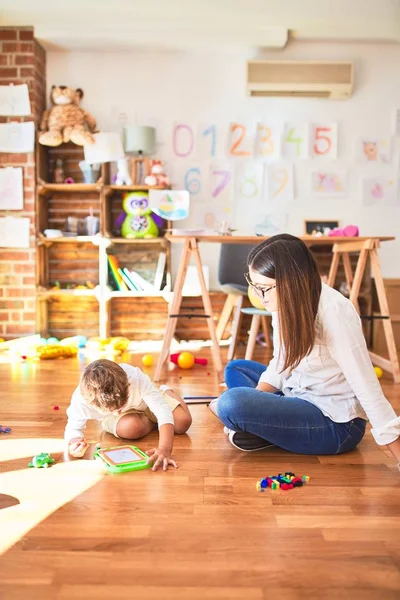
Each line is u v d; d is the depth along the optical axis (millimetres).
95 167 4059
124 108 4234
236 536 1224
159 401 1769
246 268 3781
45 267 4238
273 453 1769
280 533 1239
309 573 1078
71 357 3564
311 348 1510
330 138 4219
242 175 4246
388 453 1769
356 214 4246
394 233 4242
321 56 4199
